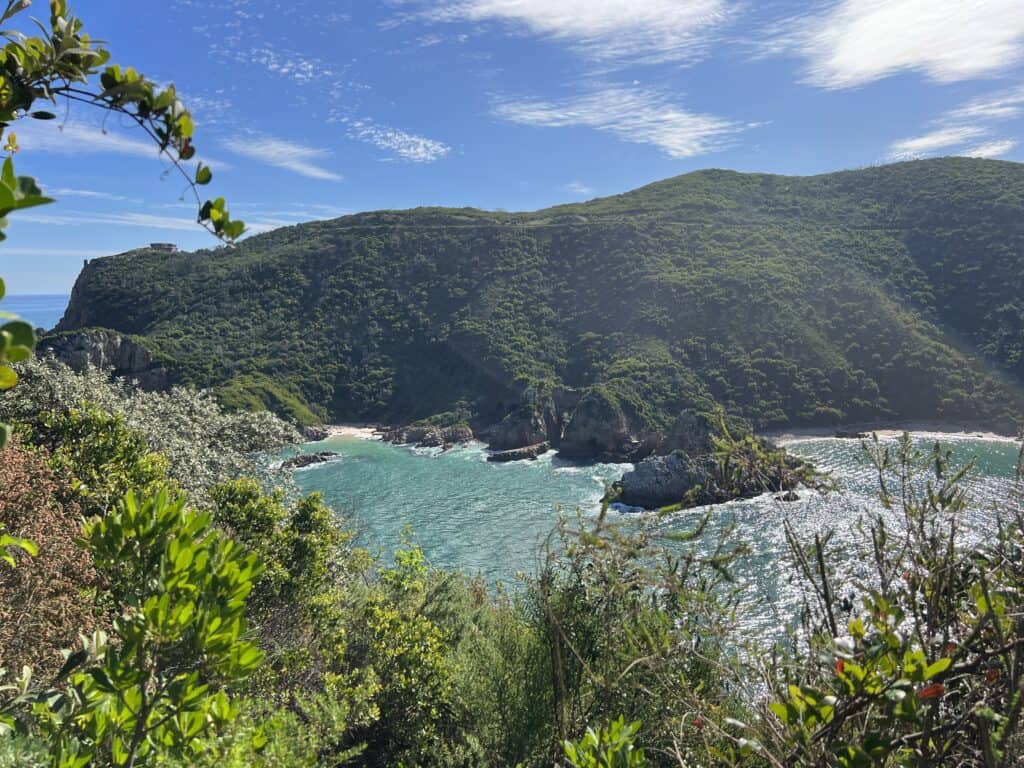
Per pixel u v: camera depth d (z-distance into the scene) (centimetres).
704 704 313
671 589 324
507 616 922
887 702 199
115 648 344
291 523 1462
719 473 359
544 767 709
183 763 337
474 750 860
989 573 274
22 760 294
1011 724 192
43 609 812
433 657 1109
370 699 1052
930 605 271
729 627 327
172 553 309
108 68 196
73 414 1443
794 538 321
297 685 1070
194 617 301
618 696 423
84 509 1202
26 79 190
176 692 304
